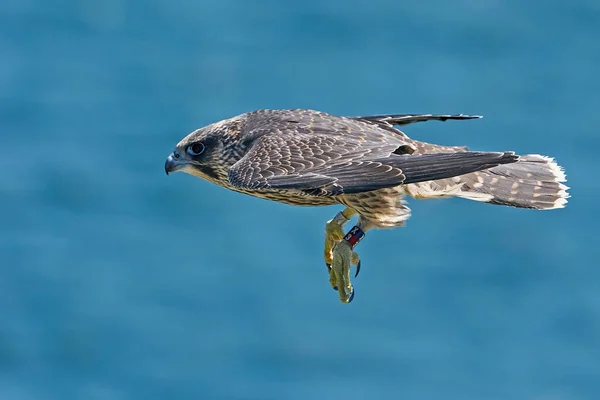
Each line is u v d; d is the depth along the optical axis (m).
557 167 10.41
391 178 8.55
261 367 21.64
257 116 10.34
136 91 34.91
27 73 36.00
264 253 24.52
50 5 41.78
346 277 9.77
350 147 9.13
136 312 23.16
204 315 22.98
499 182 10.25
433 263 24.41
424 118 10.43
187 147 10.52
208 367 21.69
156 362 21.98
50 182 28.31
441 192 9.91
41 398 21.52
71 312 23.16
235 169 9.09
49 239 25.81
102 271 24.48
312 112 10.11
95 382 21.86
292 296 23.38
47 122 31.94
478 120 31.67
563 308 23.41
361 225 9.81
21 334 22.70
